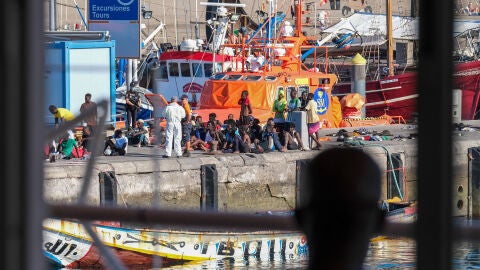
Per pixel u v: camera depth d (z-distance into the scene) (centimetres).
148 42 11825
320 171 681
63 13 11981
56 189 5766
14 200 607
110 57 7400
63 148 5956
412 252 623
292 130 7712
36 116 611
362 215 671
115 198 6331
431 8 579
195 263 5566
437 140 582
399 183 7775
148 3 13025
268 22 10862
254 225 948
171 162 6806
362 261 671
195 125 7656
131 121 7919
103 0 8256
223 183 7188
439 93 580
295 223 700
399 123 11075
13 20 603
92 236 1058
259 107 9138
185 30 13325
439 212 582
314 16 13938
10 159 605
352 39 12781
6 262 607
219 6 11012
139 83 10044
